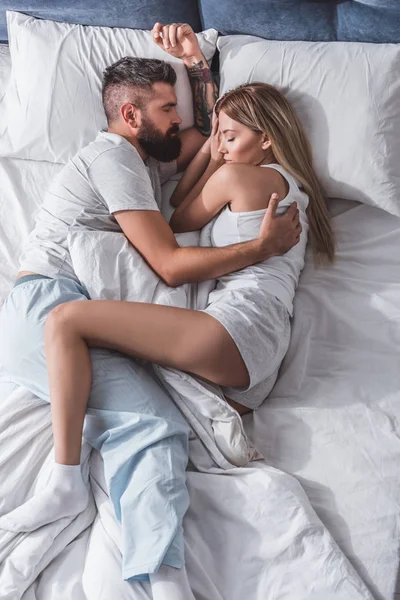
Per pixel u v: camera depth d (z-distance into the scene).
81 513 1.37
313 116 1.77
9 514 1.33
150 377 1.50
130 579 1.24
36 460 1.42
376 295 1.68
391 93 1.75
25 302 1.56
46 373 1.48
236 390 1.53
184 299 1.60
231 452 1.42
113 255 1.58
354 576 1.25
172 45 1.90
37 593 1.26
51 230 1.70
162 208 1.90
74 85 1.94
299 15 1.93
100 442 1.40
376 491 1.37
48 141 1.97
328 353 1.62
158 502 1.29
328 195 1.83
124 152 1.68
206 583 1.25
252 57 1.85
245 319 1.48
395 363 1.57
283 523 1.31
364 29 1.90
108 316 1.44
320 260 1.75
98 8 2.06
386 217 1.81
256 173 1.63
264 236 1.58
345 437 1.45
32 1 2.11
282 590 1.25
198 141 1.95
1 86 2.16
